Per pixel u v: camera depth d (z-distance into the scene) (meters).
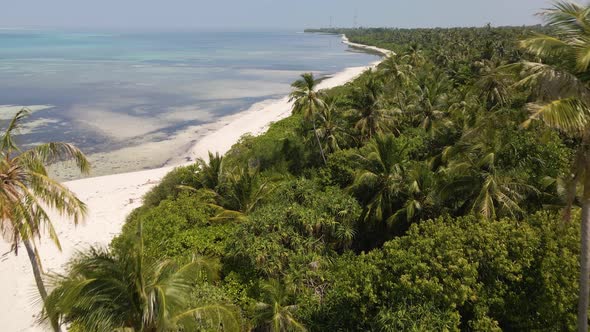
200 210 25.05
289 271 19.53
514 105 26.00
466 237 15.72
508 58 60.50
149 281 11.11
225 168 30.20
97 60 141.38
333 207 22.83
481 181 18.72
